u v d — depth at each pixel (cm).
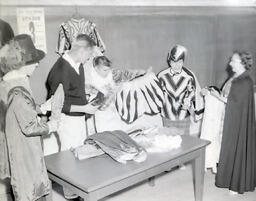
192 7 309
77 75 251
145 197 272
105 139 220
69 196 250
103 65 265
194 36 318
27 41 179
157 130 253
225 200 266
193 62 323
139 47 287
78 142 257
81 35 249
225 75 347
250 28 353
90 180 183
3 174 196
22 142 174
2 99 180
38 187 181
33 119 173
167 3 294
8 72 177
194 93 318
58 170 197
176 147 232
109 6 262
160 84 304
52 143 258
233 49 346
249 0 343
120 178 188
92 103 268
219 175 281
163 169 217
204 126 303
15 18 220
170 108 310
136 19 279
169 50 305
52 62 241
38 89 238
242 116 266
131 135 244
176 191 282
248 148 269
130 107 292
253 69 357
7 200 246
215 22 328
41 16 231
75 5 244
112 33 268
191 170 324
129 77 287
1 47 212
